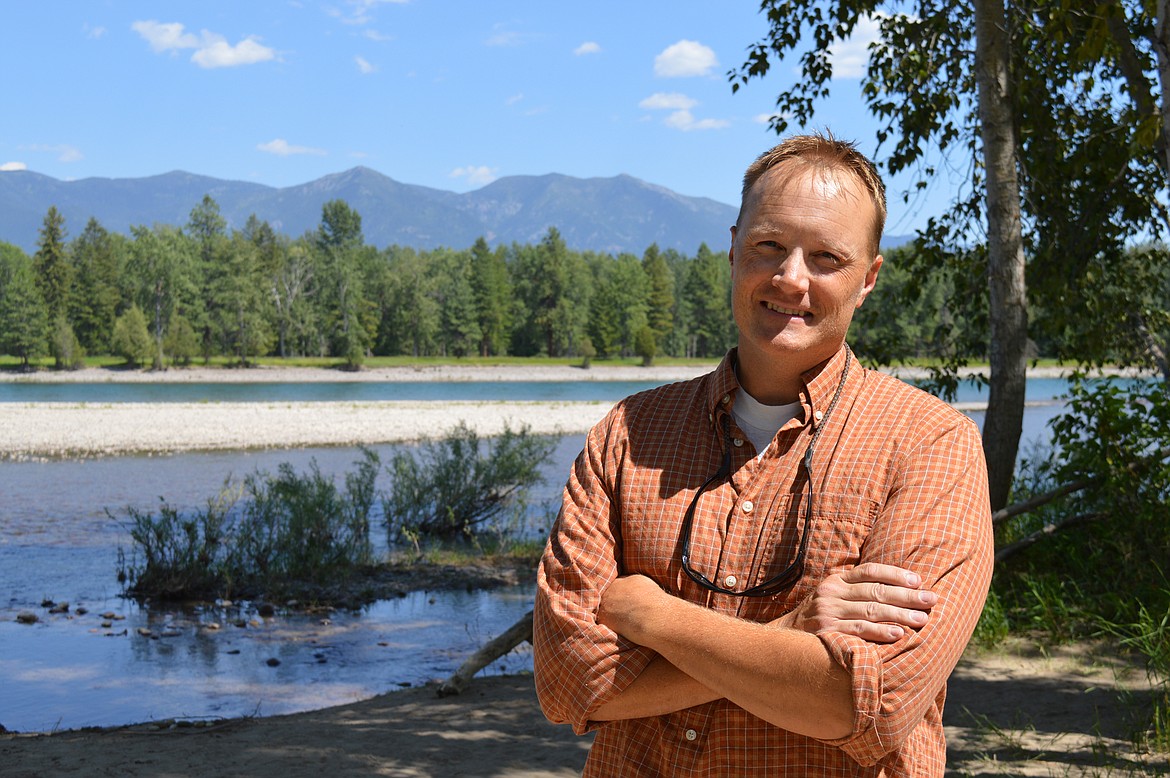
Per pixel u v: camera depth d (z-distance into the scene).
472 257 116.69
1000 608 6.75
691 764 1.45
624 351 117.56
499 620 10.26
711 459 1.56
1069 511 8.06
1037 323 9.27
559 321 115.56
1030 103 8.25
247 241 109.12
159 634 9.62
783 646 1.30
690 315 121.88
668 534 1.52
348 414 39.06
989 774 4.39
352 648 9.17
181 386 75.12
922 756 1.42
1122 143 7.88
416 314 111.81
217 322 95.75
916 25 8.77
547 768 5.11
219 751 5.46
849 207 1.52
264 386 76.06
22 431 30.72
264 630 9.86
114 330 89.06
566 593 1.52
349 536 13.20
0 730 6.29
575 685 1.46
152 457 25.44
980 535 1.41
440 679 7.96
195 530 11.77
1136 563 6.86
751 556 1.48
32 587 11.62
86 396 58.50
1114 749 4.63
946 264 9.64
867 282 1.63
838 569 1.42
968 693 5.67
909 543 1.38
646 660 1.44
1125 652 6.13
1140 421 7.08
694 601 1.50
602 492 1.60
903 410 1.51
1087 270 9.01
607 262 138.50
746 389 1.58
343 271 102.50
